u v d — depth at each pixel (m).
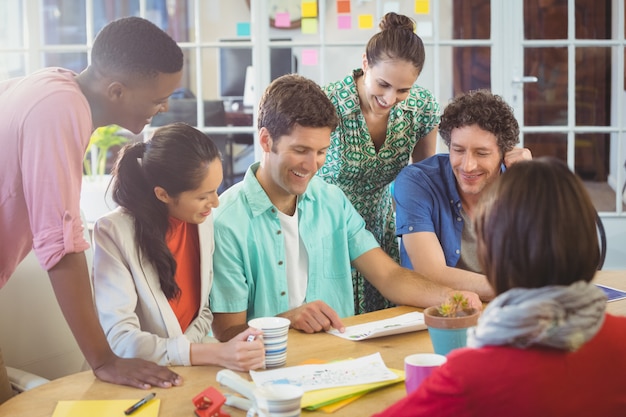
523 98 4.69
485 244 1.08
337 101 2.59
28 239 1.77
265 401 1.26
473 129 2.17
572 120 4.65
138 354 1.65
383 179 2.77
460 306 1.59
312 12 4.68
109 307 1.73
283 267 2.07
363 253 2.20
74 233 1.62
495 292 1.09
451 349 1.55
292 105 1.93
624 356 1.05
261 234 2.04
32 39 4.75
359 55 5.66
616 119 4.65
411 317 1.93
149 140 1.81
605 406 1.02
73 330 1.61
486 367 1.01
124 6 6.97
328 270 2.19
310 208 2.15
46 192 1.60
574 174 1.07
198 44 4.74
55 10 6.87
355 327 1.89
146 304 1.79
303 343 1.78
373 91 2.47
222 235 1.98
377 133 2.67
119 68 1.67
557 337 1.00
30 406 1.44
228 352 1.60
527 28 4.64
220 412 1.35
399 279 2.12
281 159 1.97
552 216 1.03
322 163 2.01
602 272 2.39
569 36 4.58
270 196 2.06
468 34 5.34
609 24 4.58
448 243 2.35
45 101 1.61
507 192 1.06
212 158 1.78
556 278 1.03
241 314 1.98
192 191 1.77
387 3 4.60
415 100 2.66
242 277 1.99
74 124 1.62
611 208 4.69
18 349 2.12
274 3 4.84
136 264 1.78
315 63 4.70
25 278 2.15
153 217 1.80
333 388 1.45
